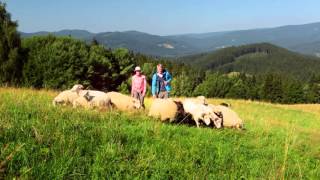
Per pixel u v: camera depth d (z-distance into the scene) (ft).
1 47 173.37
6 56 175.01
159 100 52.13
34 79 181.98
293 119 120.57
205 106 52.85
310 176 34.12
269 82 504.02
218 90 497.05
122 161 27.89
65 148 27.50
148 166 27.89
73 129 32.53
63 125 32.68
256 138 49.70
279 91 499.51
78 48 205.98
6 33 175.01
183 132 42.37
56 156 25.68
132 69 287.48
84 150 28.40
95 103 51.19
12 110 38.24
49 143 27.94
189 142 37.06
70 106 49.78
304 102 499.51
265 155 39.52
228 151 36.81
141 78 61.52
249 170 32.45
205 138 41.11
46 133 29.14
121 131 35.27
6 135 27.55
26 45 191.11
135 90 61.52
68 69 187.42
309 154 44.06
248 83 579.07
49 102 52.60
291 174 33.24
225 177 29.32
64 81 186.19
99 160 27.07
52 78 183.11
